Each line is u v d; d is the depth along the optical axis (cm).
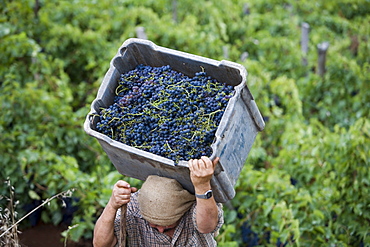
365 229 709
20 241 773
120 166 409
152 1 1362
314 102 1121
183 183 395
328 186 769
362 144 739
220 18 1299
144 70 421
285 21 1393
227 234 691
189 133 378
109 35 1198
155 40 1151
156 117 389
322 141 805
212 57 1160
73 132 867
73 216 816
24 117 869
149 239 422
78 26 1178
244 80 383
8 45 942
